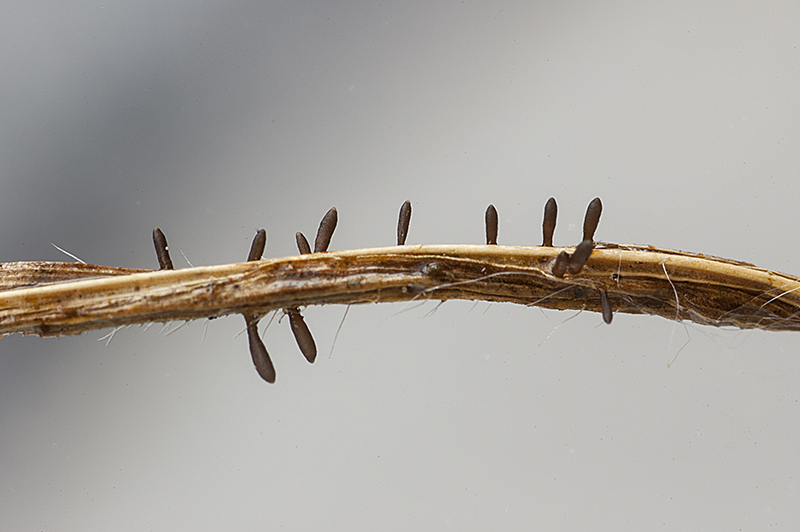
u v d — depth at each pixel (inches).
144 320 3.3
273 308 3.3
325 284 3.3
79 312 3.3
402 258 3.3
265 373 3.3
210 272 3.3
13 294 3.3
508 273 3.3
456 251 3.3
